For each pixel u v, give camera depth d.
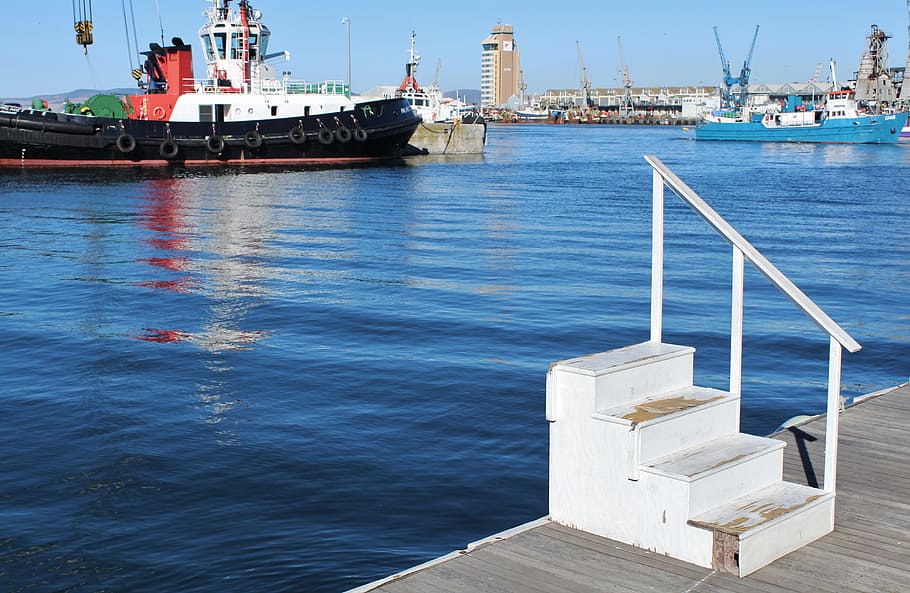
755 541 4.62
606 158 73.06
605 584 4.52
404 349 12.65
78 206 33.91
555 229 27.56
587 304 15.92
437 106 80.19
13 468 8.20
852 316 15.14
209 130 50.69
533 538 5.07
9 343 13.05
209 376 11.30
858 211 33.88
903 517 5.38
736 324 5.54
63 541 6.76
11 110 48.50
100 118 48.56
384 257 21.61
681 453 5.11
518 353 12.48
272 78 56.81
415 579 4.60
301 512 7.30
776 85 195.38
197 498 7.56
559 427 5.20
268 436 9.08
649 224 29.00
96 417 9.64
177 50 52.41
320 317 14.75
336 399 10.34
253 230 27.20
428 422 9.55
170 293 16.97
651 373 5.40
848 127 95.38
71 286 17.83
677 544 4.79
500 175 52.50
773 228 28.38
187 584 6.14
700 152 83.19
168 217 30.61
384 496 7.63
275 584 6.12
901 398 8.08
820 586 4.49
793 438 6.96
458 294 16.81
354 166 55.88
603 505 5.06
